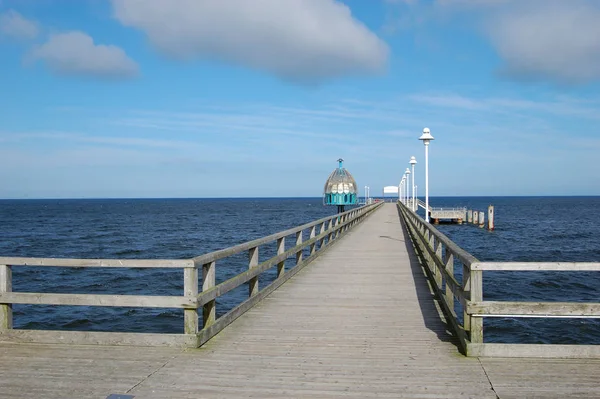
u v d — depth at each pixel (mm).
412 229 20812
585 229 53312
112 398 4504
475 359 5582
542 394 4566
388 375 5125
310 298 9281
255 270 8555
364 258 15156
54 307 15562
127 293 18281
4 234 48344
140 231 51750
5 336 6172
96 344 6082
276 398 4520
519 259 29609
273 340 6461
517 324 13742
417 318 7723
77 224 64875
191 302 6008
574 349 5531
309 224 14102
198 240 41094
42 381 4906
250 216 88000
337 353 5914
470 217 60906
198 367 5344
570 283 20109
